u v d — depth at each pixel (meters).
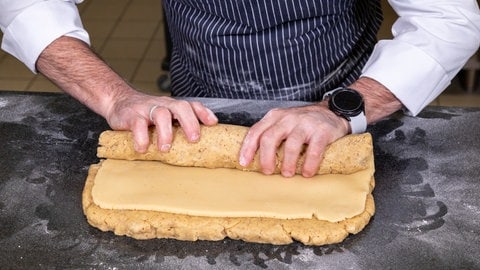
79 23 1.44
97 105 1.30
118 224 1.07
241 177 1.17
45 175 1.22
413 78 1.28
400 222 1.10
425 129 1.33
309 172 1.15
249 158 1.15
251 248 1.06
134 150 1.20
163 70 3.02
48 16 1.37
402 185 1.18
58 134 1.34
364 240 1.07
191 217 1.08
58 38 1.37
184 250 1.06
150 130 1.22
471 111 1.38
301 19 1.34
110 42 3.40
